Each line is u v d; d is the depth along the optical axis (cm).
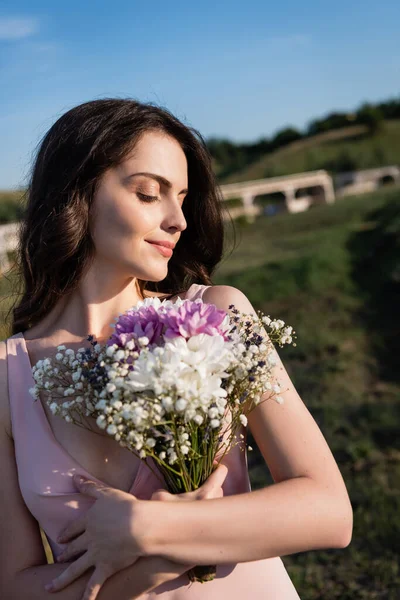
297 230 1552
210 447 160
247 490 179
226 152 3738
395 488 496
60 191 188
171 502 155
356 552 436
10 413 184
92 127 184
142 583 156
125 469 174
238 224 1683
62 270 194
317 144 3369
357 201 1772
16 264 224
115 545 153
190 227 220
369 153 3064
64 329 196
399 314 870
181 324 155
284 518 155
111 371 150
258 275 1068
